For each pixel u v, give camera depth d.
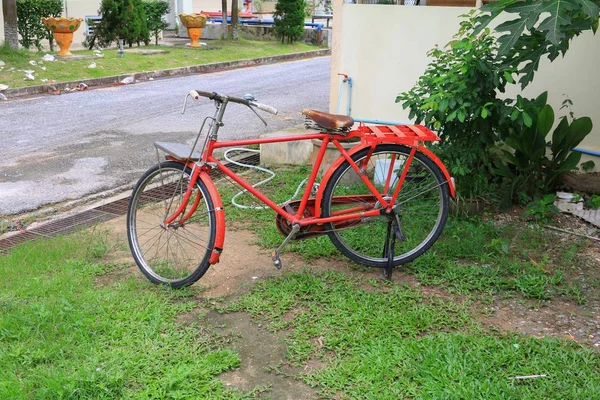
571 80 5.42
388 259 3.96
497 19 5.57
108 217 5.41
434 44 5.94
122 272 4.12
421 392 2.79
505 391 2.78
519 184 5.23
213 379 2.93
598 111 5.38
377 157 5.08
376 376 2.92
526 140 4.99
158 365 3.00
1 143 8.08
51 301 3.57
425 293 3.79
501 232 4.68
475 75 4.59
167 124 9.25
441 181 4.03
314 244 4.45
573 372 2.95
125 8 17.33
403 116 6.23
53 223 5.33
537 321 3.49
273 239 4.60
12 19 13.85
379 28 6.09
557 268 4.14
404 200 4.27
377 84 6.25
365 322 3.41
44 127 9.05
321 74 15.70
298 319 3.46
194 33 19.17
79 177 6.66
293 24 22.19
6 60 13.38
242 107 10.76
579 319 3.51
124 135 8.55
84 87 12.65
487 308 3.62
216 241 3.68
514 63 4.50
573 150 5.52
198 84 13.65
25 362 2.98
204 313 3.55
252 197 5.58
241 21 24.23
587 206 5.04
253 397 2.82
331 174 3.88
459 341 3.19
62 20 14.55
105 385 2.80
